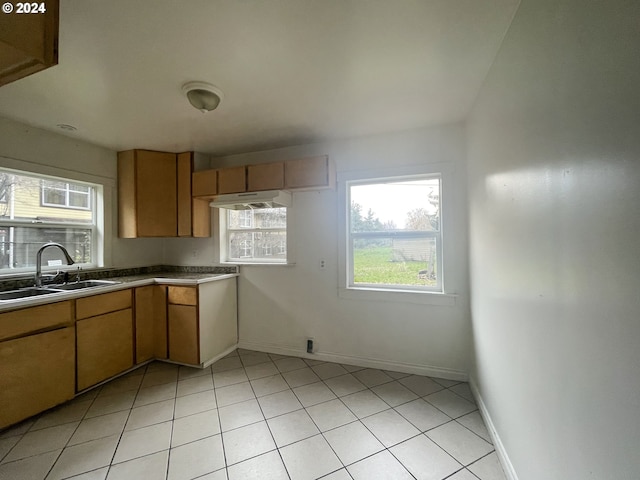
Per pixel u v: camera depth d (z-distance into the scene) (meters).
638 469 0.63
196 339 2.73
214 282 2.95
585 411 0.83
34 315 1.95
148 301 2.85
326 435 1.76
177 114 2.25
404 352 2.63
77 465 1.52
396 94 1.98
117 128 2.52
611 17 0.70
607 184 0.72
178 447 1.66
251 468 1.50
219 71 1.69
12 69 0.97
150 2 1.17
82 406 2.09
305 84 1.85
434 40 1.45
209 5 1.20
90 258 2.97
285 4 1.20
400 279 2.74
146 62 1.59
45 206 2.64
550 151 1.01
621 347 0.68
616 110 0.69
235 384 2.41
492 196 1.67
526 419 1.23
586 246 0.81
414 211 2.73
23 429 1.82
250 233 3.36
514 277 1.35
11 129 2.32
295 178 2.71
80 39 1.39
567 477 0.92
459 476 1.45
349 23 1.32
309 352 2.97
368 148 2.74
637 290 0.63
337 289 2.87
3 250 2.38
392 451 1.62
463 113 2.29
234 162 3.29
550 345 1.03
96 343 2.35
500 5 1.24
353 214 2.91
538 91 1.09
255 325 3.22
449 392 2.26
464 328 2.45
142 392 2.29
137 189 3.05
